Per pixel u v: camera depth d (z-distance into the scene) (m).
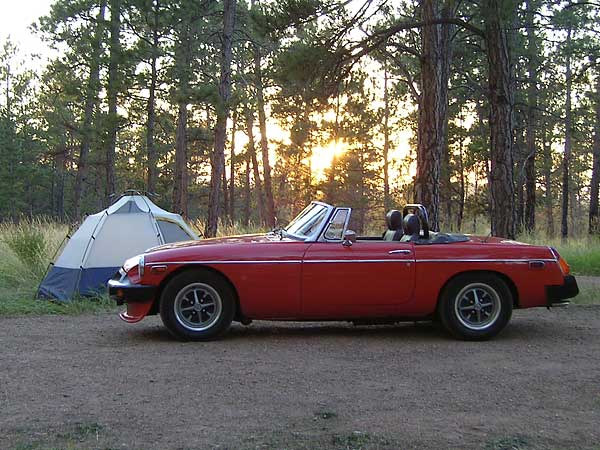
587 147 33.44
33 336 7.21
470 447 3.97
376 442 4.03
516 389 5.17
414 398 4.91
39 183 45.38
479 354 6.35
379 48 13.78
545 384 5.31
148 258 6.80
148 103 23.55
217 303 6.82
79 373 5.56
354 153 36.72
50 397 4.89
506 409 4.68
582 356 6.29
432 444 4.01
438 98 12.14
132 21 23.02
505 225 11.95
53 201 51.38
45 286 10.00
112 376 5.47
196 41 23.70
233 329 7.64
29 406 4.69
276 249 6.82
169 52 22.81
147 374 5.53
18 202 44.06
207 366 5.80
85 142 25.94
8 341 6.92
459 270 6.89
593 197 30.06
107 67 22.84
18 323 8.10
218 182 19.45
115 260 10.05
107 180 25.73
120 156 37.69
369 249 6.87
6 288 10.80
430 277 6.87
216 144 19.52
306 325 7.95
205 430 4.22
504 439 4.10
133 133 37.72
